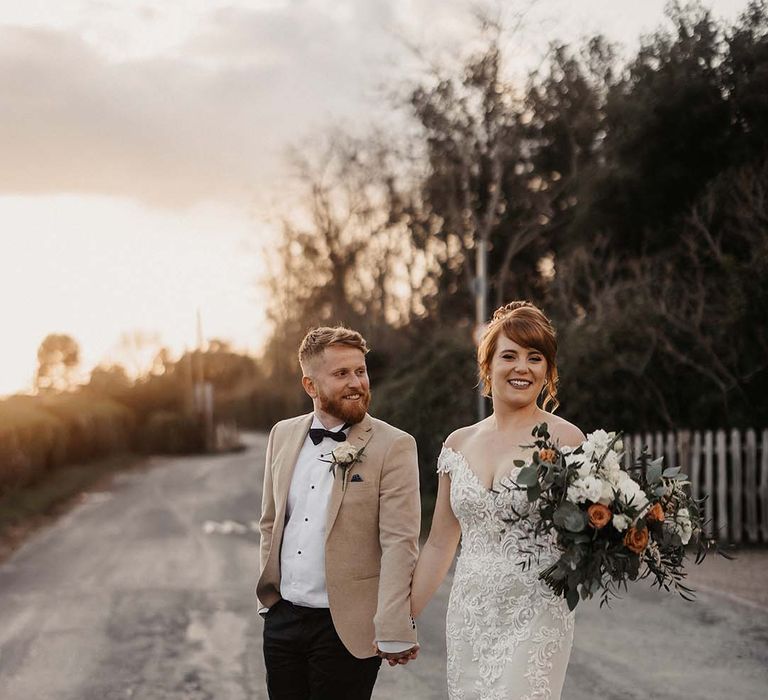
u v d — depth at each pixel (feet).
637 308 49.73
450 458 13.73
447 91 84.58
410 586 13.43
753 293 45.73
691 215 54.54
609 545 11.96
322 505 13.15
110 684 22.33
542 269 83.25
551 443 12.56
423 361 64.34
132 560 42.63
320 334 13.61
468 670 13.15
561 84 81.97
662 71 59.11
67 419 111.45
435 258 95.50
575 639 24.27
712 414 46.44
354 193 126.52
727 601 27.78
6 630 28.66
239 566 39.78
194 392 193.98
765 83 55.31
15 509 64.75
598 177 62.85
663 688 19.99
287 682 13.28
